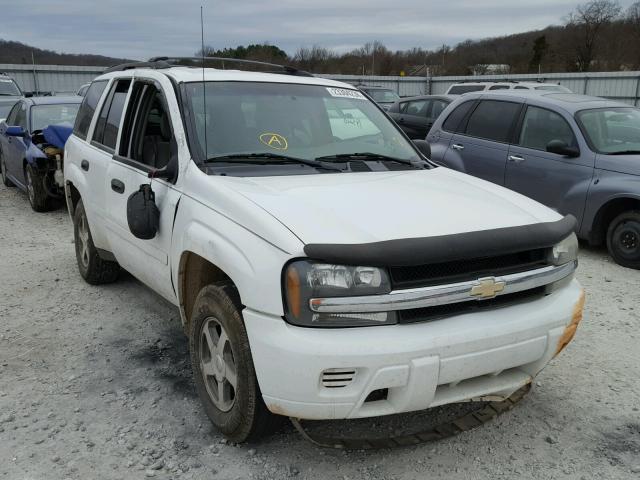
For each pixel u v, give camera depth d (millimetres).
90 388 3742
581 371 4051
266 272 2660
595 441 3238
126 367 4039
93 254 5434
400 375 2592
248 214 2871
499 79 31781
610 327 4828
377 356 2541
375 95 22359
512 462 3049
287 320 2617
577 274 6336
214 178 3324
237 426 2998
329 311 2564
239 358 2863
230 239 2891
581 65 58000
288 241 2637
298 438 3213
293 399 2619
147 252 3902
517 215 3137
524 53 61406
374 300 2582
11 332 4609
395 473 2947
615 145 6934
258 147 3715
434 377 2648
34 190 9141
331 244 2578
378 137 4293
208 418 3402
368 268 2584
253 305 2699
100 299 5324
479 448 3166
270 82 4211
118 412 3463
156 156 3951
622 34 57938
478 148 7988
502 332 2779
